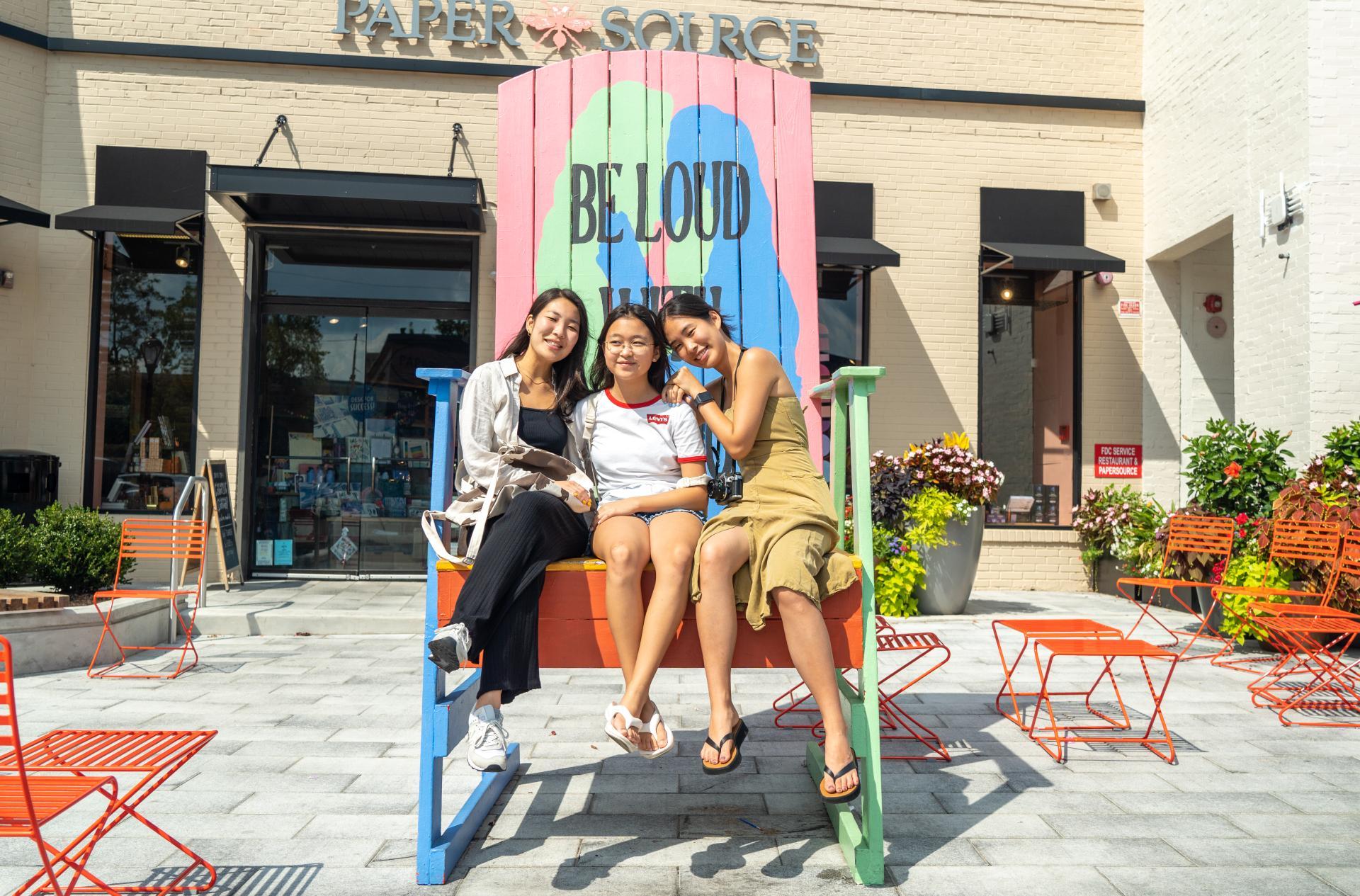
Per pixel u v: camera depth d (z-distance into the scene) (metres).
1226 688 5.09
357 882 2.61
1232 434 8.02
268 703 4.71
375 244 9.08
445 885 2.59
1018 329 9.54
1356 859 2.78
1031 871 2.69
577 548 2.91
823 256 8.43
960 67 9.46
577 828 3.04
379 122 8.80
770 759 3.84
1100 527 8.91
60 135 8.51
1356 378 7.23
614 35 9.09
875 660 2.76
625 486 3.01
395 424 9.09
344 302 9.05
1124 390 9.52
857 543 2.87
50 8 8.51
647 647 2.66
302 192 7.68
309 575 8.93
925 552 7.49
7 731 4.13
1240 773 3.64
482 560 2.63
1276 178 7.67
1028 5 9.55
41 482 8.03
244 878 2.63
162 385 8.66
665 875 2.66
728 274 4.38
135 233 7.96
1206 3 8.59
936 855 2.81
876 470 7.66
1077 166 9.55
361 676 5.40
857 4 9.38
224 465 8.39
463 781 3.57
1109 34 9.62
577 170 4.44
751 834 3.00
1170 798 3.34
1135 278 9.59
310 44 8.77
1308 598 5.85
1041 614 7.58
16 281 8.34
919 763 3.78
